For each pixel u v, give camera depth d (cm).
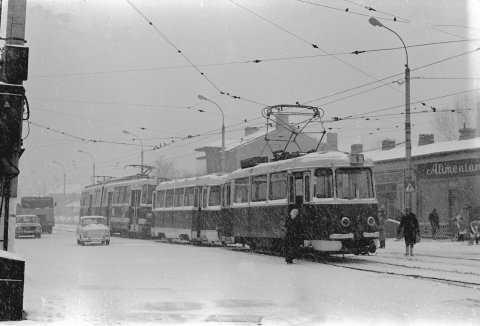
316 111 2414
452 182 3544
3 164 1057
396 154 4062
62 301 1052
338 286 1241
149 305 1012
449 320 867
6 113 1052
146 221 3784
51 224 4884
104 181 4862
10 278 858
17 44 1104
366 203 1867
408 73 2638
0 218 1085
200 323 849
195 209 3019
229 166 5559
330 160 1881
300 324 841
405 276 1409
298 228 1827
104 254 2248
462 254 2178
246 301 1053
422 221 3712
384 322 855
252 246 2392
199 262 1862
